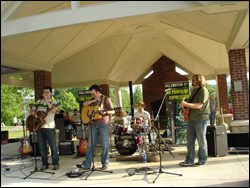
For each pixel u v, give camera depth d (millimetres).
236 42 7250
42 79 9734
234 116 7824
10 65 8695
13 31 4582
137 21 10219
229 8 4633
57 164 6047
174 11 4062
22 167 6602
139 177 4969
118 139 7430
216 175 4840
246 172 4980
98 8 4254
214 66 13383
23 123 8195
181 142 8906
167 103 9172
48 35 8008
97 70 14820
